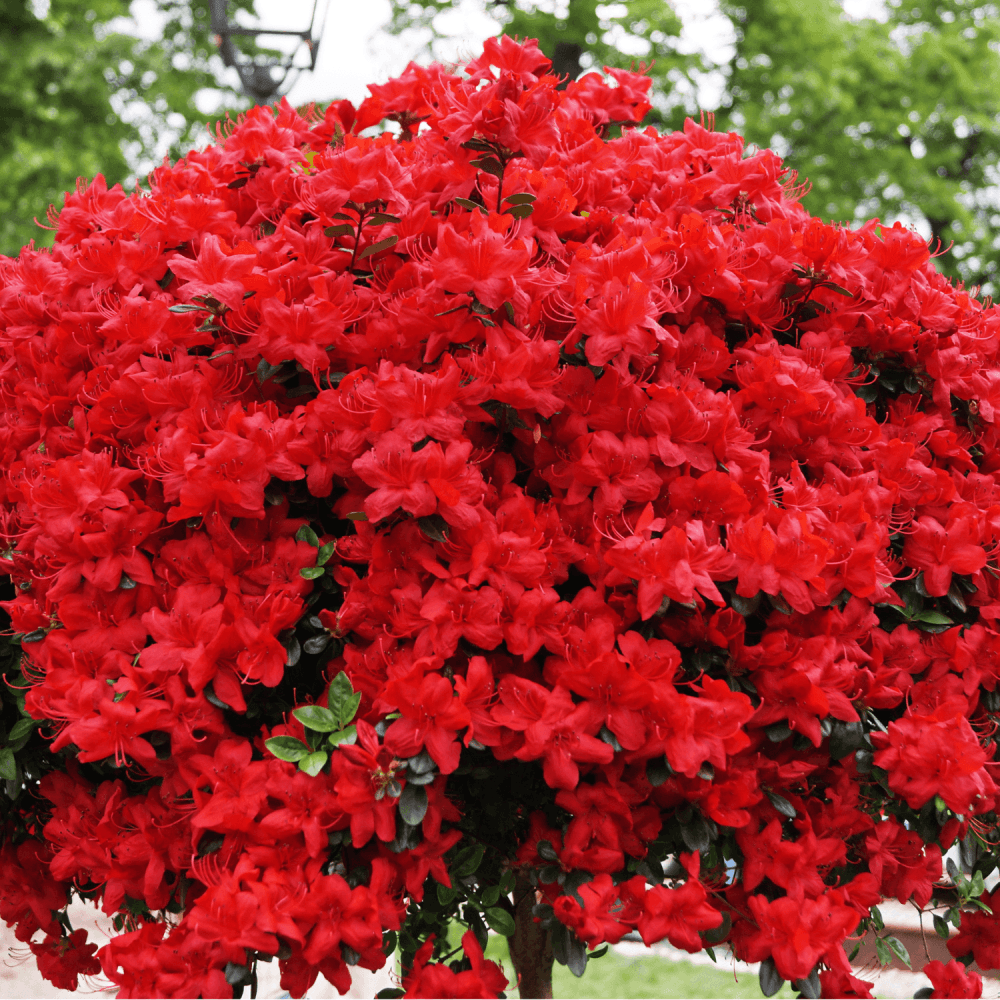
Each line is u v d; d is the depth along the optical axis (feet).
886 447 7.70
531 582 6.48
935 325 7.92
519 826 7.54
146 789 7.70
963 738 6.82
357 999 14.20
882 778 7.20
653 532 6.82
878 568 7.18
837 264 7.69
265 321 6.69
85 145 35.55
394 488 6.23
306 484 7.20
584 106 9.44
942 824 7.31
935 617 7.59
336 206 6.91
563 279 6.95
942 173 44.86
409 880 6.59
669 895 6.39
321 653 7.04
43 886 8.65
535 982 8.68
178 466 6.64
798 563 6.46
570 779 6.26
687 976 17.63
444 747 6.11
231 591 6.64
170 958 6.34
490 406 6.72
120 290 7.76
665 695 6.28
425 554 6.59
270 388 7.34
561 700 6.34
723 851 7.14
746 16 36.70
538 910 6.82
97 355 7.66
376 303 7.15
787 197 9.11
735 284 7.28
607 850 6.59
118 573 6.80
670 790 6.73
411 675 6.11
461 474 6.35
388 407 6.34
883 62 37.91
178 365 7.20
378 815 6.22
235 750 6.59
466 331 6.59
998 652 7.57
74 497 6.93
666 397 6.82
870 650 7.48
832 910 6.68
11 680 8.03
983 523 7.73
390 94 9.09
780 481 7.14
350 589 6.72
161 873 6.94
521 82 7.55
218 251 6.93
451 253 6.40
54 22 34.42
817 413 7.38
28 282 8.38
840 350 7.63
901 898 7.69
